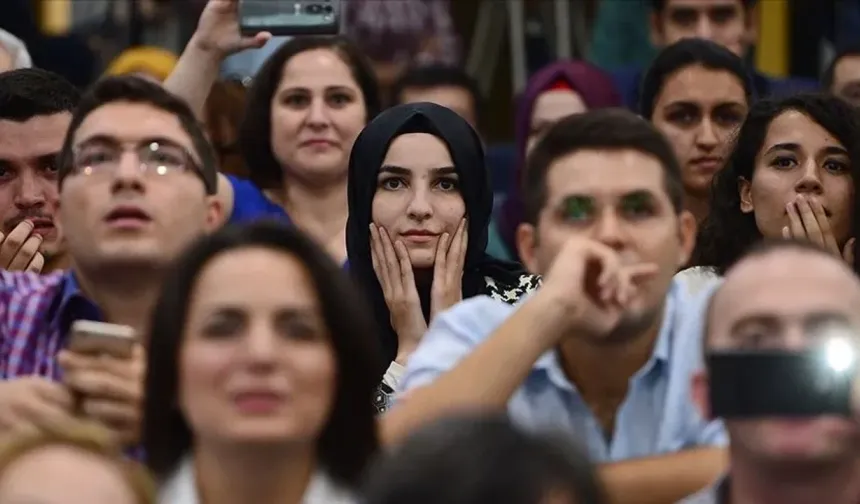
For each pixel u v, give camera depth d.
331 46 19.27
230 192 17.81
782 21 25.36
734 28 23.14
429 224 16.62
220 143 19.95
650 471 12.73
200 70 18.73
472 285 16.91
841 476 10.27
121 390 12.45
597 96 21.94
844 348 10.30
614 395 13.29
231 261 11.52
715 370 10.41
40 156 16.91
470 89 23.16
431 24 25.41
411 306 16.36
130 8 24.45
